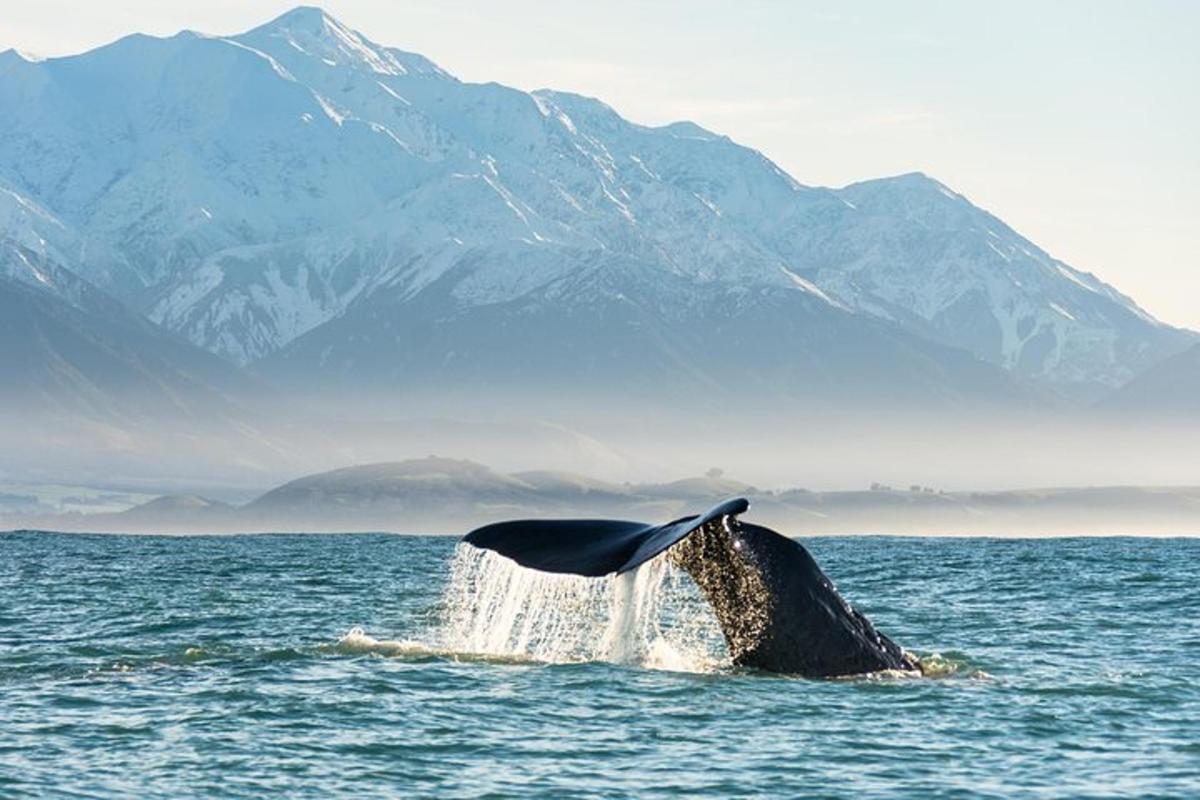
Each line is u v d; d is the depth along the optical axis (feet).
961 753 266.98
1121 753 269.03
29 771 252.62
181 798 239.09
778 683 309.42
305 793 242.78
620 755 264.72
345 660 352.90
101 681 329.72
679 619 437.99
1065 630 461.78
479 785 247.70
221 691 316.19
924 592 651.25
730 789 245.86
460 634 441.27
